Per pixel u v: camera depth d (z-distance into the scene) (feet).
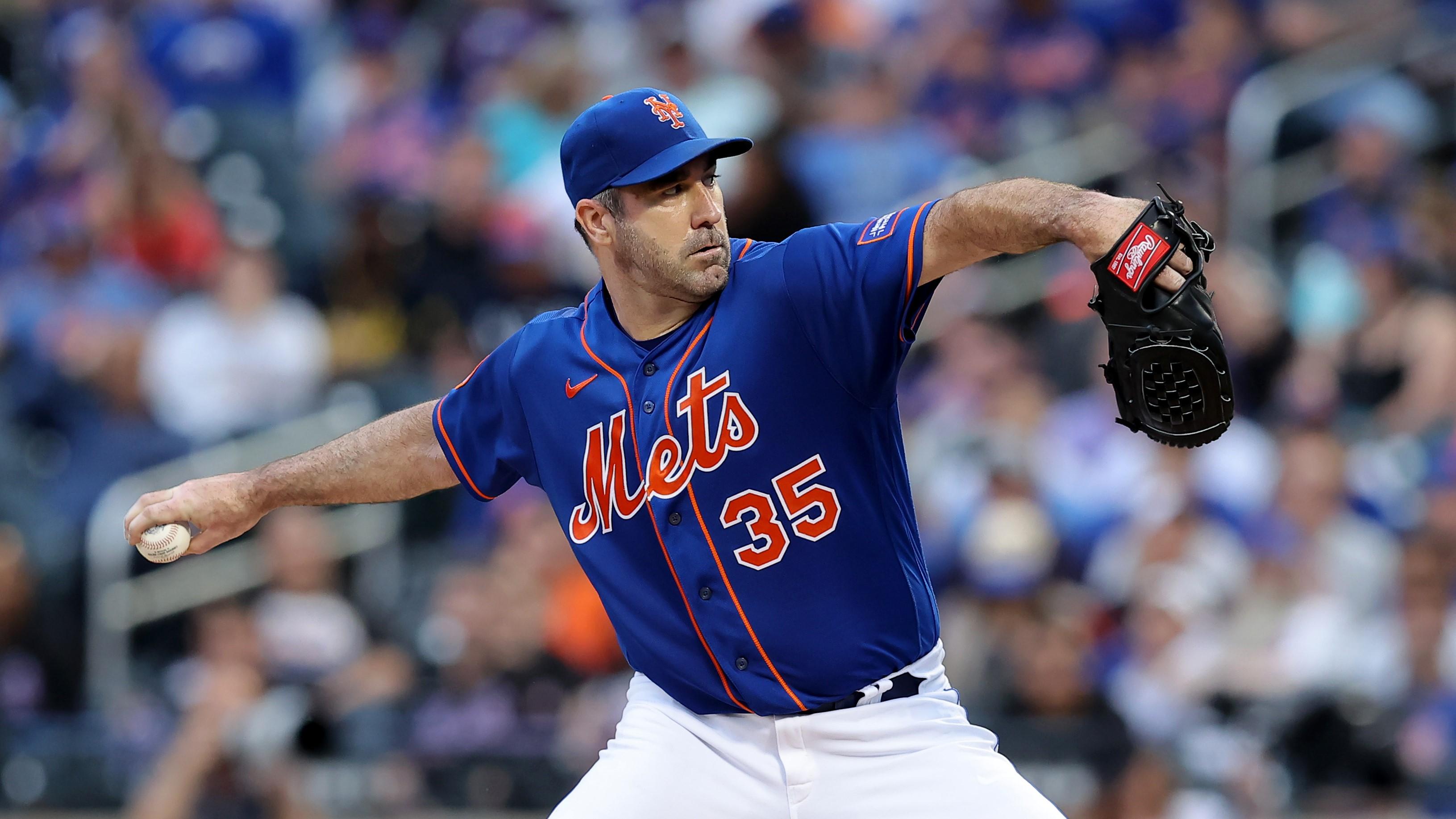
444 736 83.97
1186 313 33.45
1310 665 82.17
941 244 37.27
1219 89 123.54
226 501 44.29
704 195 39.42
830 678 40.09
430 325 115.44
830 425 39.24
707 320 39.99
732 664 40.40
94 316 114.21
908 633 40.57
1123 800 74.95
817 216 115.14
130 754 84.17
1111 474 94.84
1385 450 97.30
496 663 85.92
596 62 136.56
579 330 42.19
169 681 90.43
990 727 76.69
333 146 134.31
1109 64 130.11
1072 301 106.73
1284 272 113.80
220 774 81.82
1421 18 125.49
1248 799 75.41
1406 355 101.40
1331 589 85.56
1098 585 87.61
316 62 143.13
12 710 90.33
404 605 94.53
